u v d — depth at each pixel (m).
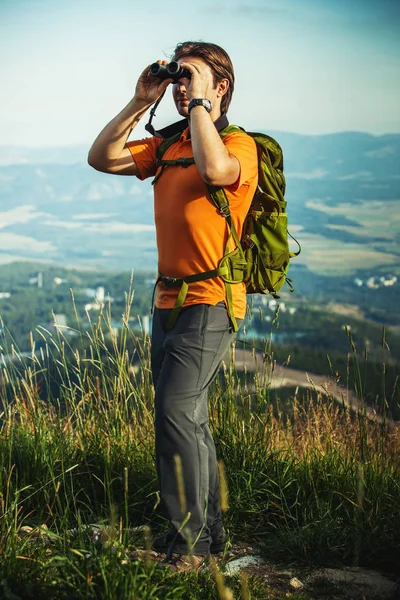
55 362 3.16
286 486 2.79
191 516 2.23
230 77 2.38
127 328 3.21
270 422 3.14
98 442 3.04
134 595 1.78
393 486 2.82
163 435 2.24
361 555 2.35
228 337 2.30
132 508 2.70
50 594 1.86
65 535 2.17
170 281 2.30
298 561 2.36
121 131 2.54
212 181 2.13
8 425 2.96
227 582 2.10
